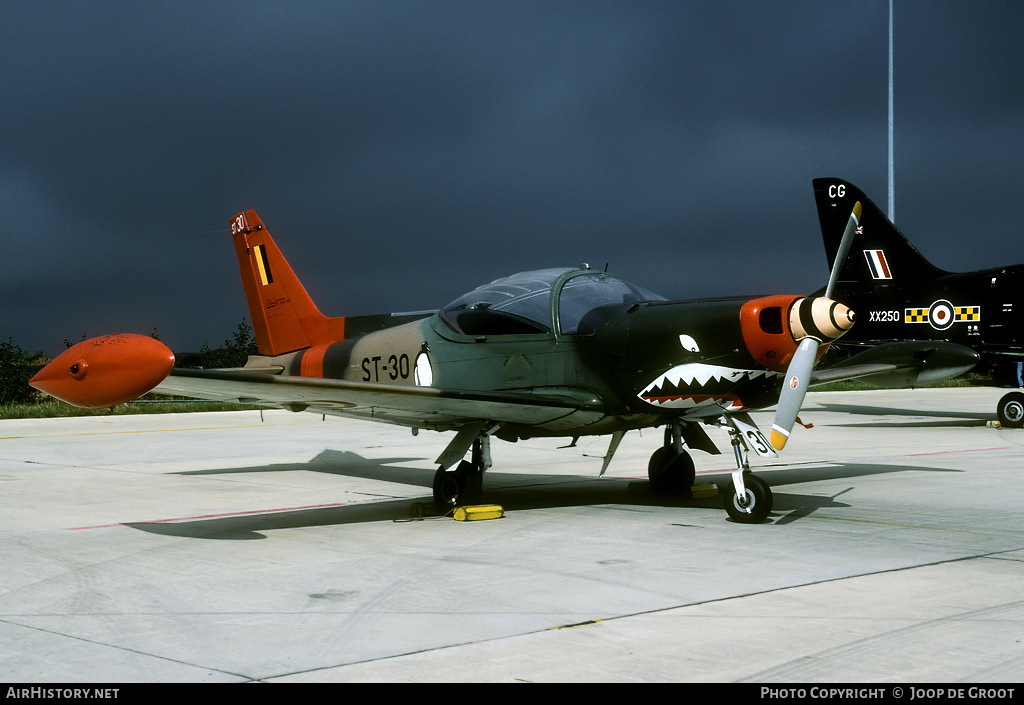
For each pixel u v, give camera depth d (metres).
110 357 5.27
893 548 5.75
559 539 6.19
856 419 17.95
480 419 7.47
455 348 8.21
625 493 8.62
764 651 3.59
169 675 3.39
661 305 7.20
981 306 15.50
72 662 3.56
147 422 19.41
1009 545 5.84
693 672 3.35
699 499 8.17
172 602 4.54
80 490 9.15
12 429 17.53
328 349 9.96
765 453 6.59
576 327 7.48
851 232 6.54
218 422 19.42
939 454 11.68
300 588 4.81
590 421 7.54
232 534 6.56
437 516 7.36
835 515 7.11
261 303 10.95
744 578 4.91
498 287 8.20
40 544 6.24
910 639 3.73
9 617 4.27
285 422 19.38
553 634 3.87
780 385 6.87
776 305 6.63
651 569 5.17
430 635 3.89
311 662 3.54
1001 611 4.18
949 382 31.77
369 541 6.22
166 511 7.74
